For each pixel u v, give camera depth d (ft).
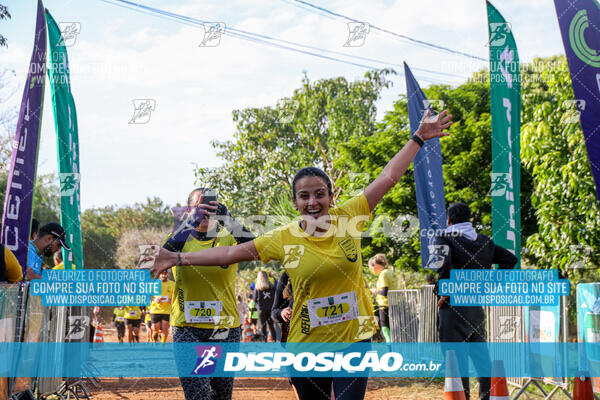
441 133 10.66
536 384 19.79
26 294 15.39
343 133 59.67
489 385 16.16
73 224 23.80
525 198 51.03
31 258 18.94
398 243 54.39
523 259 49.98
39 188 97.55
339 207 10.10
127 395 22.07
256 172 55.36
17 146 17.92
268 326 39.24
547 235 34.09
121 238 89.15
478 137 54.95
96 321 42.83
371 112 62.08
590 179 31.68
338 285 9.93
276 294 19.58
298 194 9.89
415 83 28.58
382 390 23.02
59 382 20.17
